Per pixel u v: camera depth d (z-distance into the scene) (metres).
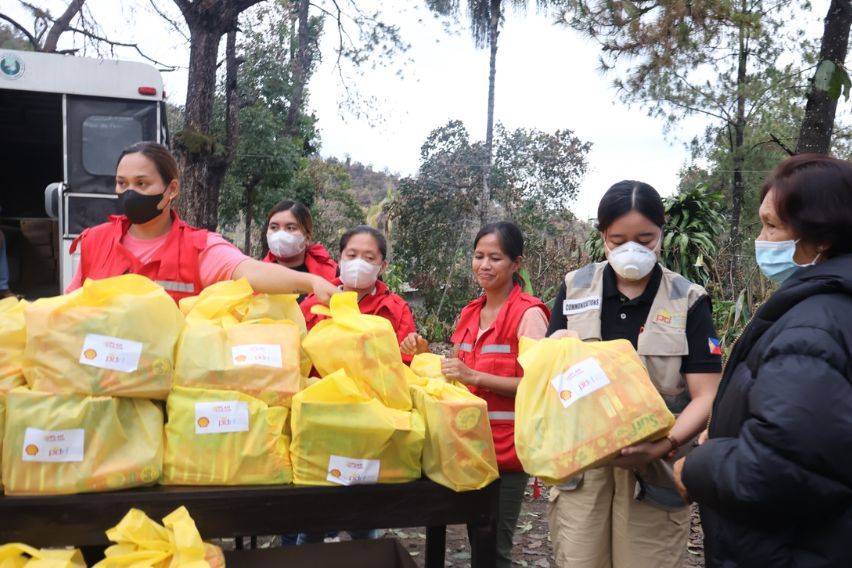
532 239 12.35
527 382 1.90
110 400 1.62
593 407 1.80
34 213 8.21
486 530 1.89
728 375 1.64
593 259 7.59
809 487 1.30
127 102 6.00
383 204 14.20
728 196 17.98
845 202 1.49
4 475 1.57
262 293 2.07
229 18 10.11
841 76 6.12
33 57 5.77
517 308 2.60
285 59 16.47
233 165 15.22
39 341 1.61
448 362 2.37
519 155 15.11
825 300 1.42
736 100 13.60
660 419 1.79
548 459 1.79
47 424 1.57
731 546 1.48
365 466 1.76
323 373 1.88
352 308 1.99
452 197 14.35
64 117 5.87
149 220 2.23
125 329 1.65
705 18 8.31
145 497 1.63
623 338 2.13
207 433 1.69
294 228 3.38
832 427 1.28
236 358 1.75
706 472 1.47
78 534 1.61
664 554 2.03
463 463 1.83
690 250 7.02
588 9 8.57
